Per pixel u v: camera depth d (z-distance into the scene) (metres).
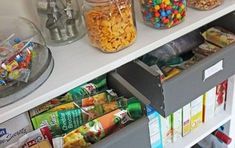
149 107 0.88
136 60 0.83
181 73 0.81
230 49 0.89
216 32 1.02
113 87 0.89
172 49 0.99
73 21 0.82
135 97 0.78
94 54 0.77
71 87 0.70
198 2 0.86
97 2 0.70
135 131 0.72
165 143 1.07
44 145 0.73
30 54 0.74
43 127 0.76
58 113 0.79
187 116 1.07
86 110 0.81
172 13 0.79
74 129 0.77
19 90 0.66
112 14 0.71
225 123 1.21
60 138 0.73
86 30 0.83
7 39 0.81
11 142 0.78
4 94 0.65
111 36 0.73
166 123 1.01
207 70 0.86
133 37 0.76
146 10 0.81
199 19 0.83
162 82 0.78
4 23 0.88
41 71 0.71
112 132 0.76
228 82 1.11
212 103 1.13
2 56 0.71
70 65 0.74
